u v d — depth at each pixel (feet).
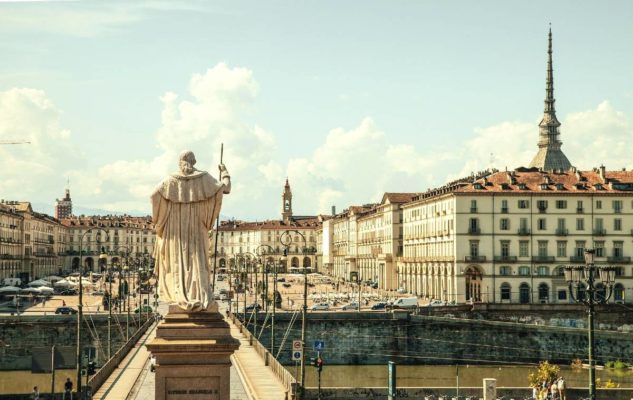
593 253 127.85
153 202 85.35
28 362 389.39
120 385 203.10
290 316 418.72
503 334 424.46
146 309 458.09
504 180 541.75
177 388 80.94
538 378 280.31
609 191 525.34
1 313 440.86
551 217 524.93
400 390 223.51
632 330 449.48
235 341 81.97
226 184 87.20
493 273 522.47
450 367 415.44
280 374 213.87
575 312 451.53
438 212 571.28
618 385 316.19
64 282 605.73
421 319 424.46
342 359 419.54
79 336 203.10
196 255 85.15
